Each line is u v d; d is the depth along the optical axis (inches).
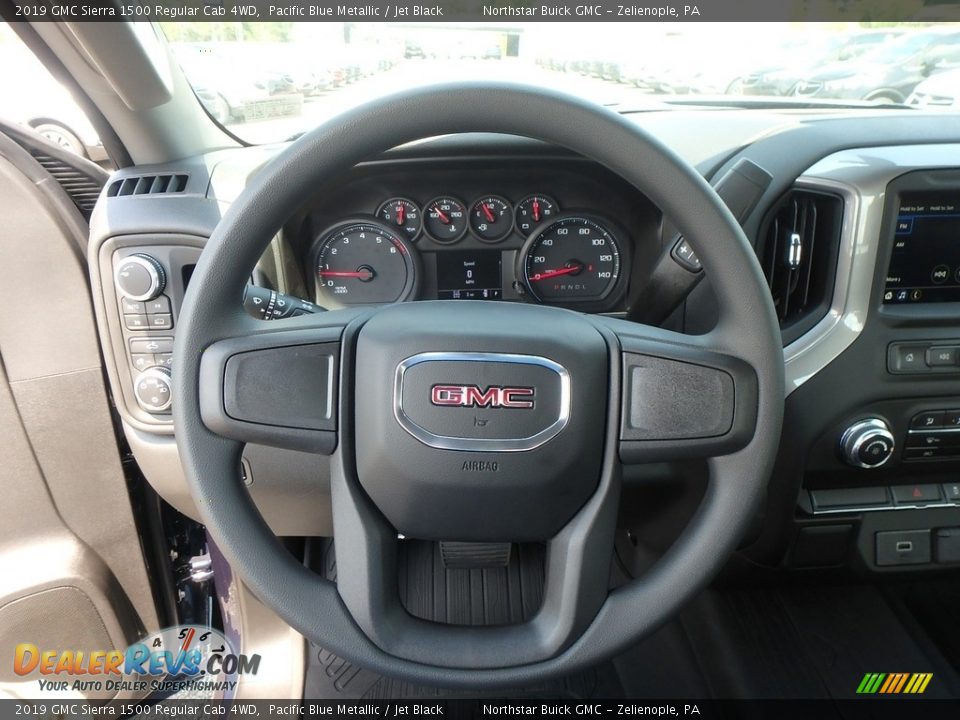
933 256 44.5
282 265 51.8
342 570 29.7
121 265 44.0
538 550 55.2
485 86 26.4
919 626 55.3
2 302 44.3
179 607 61.7
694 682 53.6
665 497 40.3
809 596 57.4
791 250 46.6
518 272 58.9
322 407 29.6
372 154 27.4
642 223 56.2
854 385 45.9
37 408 47.3
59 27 40.1
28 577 50.2
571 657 29.2
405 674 28.9
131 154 49.4
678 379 29.0
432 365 28.6
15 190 42.7
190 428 29.1
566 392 28.6
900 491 50.6
